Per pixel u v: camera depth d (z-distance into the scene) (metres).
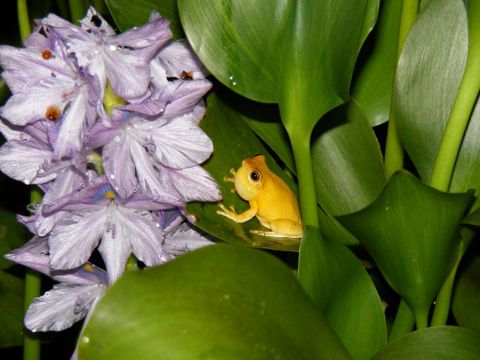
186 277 0.39
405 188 0.43
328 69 0.45
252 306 0.40
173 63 0.46
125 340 0.38
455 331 0.44
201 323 0.39
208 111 0.49
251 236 0.48
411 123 0.49
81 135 0.43
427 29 0.49
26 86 0.44
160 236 0.45
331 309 0.45
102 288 0.46
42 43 0.45
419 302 0.46
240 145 0.50
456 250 0.46
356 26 0.44
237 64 0.45
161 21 0.43
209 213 0.48
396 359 0.44
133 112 0.44
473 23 0.45
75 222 0.44
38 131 0.44
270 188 0.48
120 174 0.44
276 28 0.45
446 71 0.49
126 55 0.43
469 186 0.49
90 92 0.43
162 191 0.44
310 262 0.45
